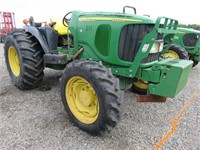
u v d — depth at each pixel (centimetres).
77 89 264
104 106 227
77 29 306
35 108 313
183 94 400
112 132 257
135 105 337
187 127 276
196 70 629
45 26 392
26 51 348
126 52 266
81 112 262
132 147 230
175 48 520
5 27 1366
